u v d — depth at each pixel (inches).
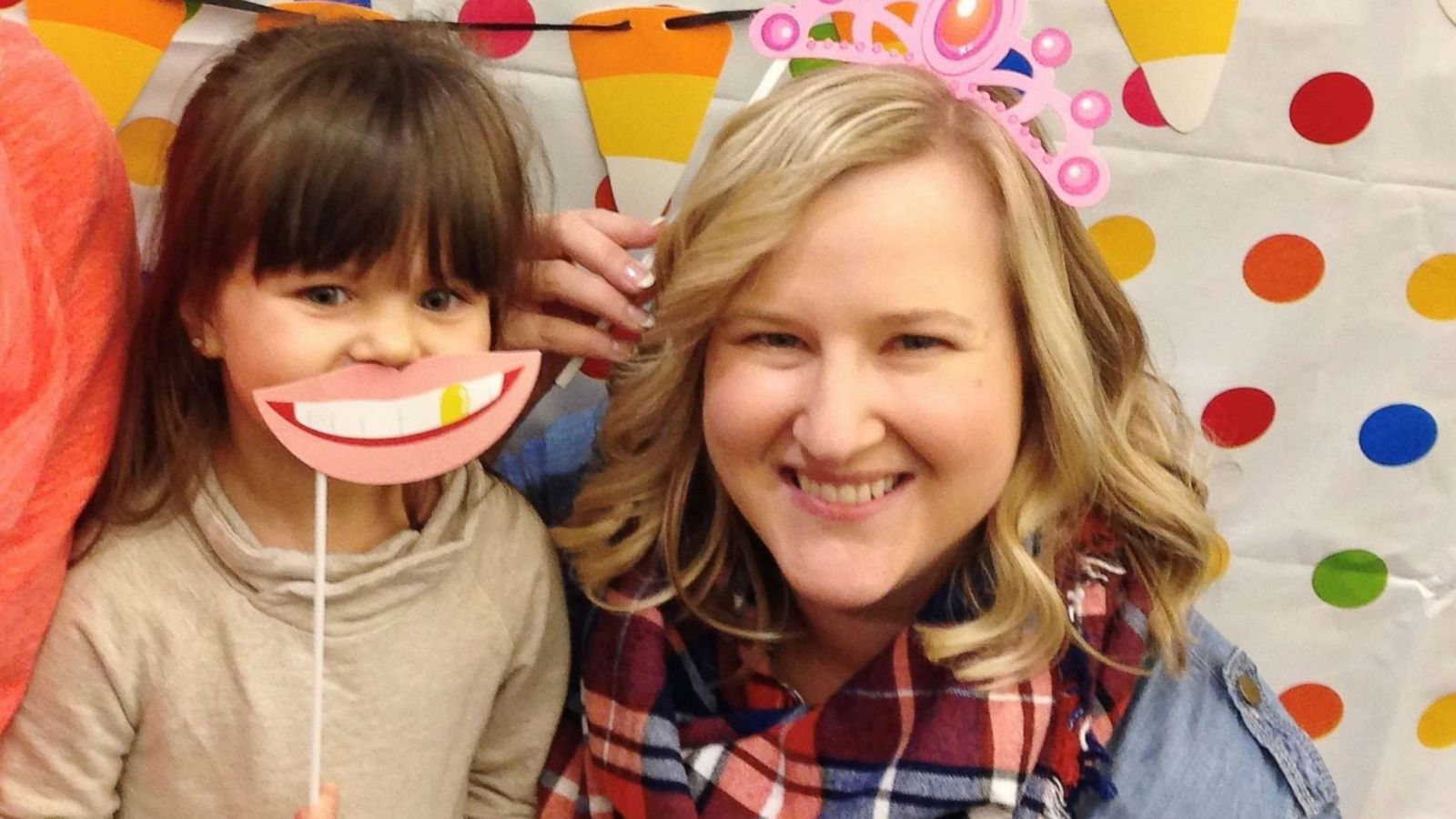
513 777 26.8
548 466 30.5
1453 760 35.8
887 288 20.6
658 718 25.6
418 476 20.1
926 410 21.3
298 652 22.1
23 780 21.9
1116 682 24.4
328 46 20.7
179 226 20.4
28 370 18.1
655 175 28.8
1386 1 28.0
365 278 19.5
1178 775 24.6
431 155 19.5
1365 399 31.4
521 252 22.2
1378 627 33.8
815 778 24.9
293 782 22.2
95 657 21.4
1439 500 32.4
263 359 19.7
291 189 18.8
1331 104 28.6
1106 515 25.9
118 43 26.7
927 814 23.7
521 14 27.7
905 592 26.0
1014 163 22.0
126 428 22.2
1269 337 30.7
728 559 27.2
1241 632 33.9
